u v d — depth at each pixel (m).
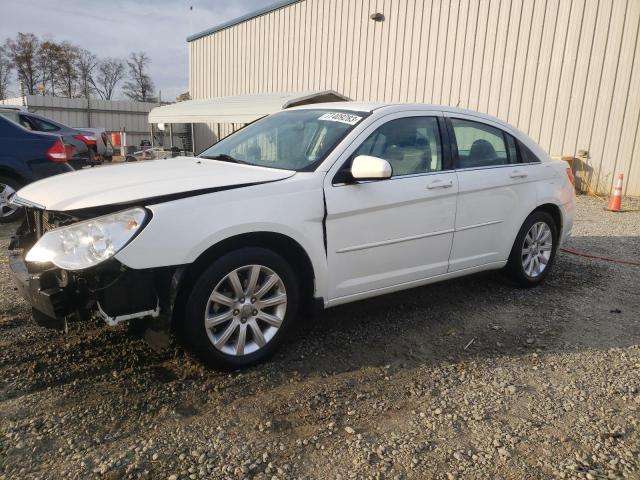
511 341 3.88
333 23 17.09
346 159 3.62
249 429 2.70
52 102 29.50
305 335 3.86
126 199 2.93
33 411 2.77
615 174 11.66
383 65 15.72
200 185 3.14
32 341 3.54
